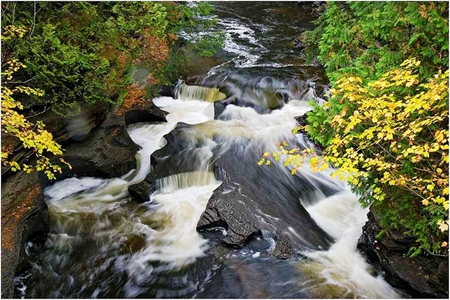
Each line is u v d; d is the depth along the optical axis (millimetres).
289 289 5168
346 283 5215
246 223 5973
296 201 6527
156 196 6918
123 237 6160
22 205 5633
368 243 5480
